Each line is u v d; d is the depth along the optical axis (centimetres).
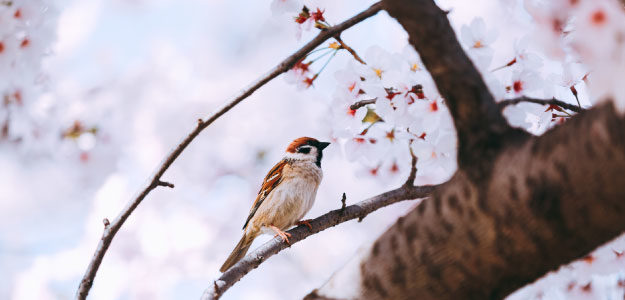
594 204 301
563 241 317
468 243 337
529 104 579
